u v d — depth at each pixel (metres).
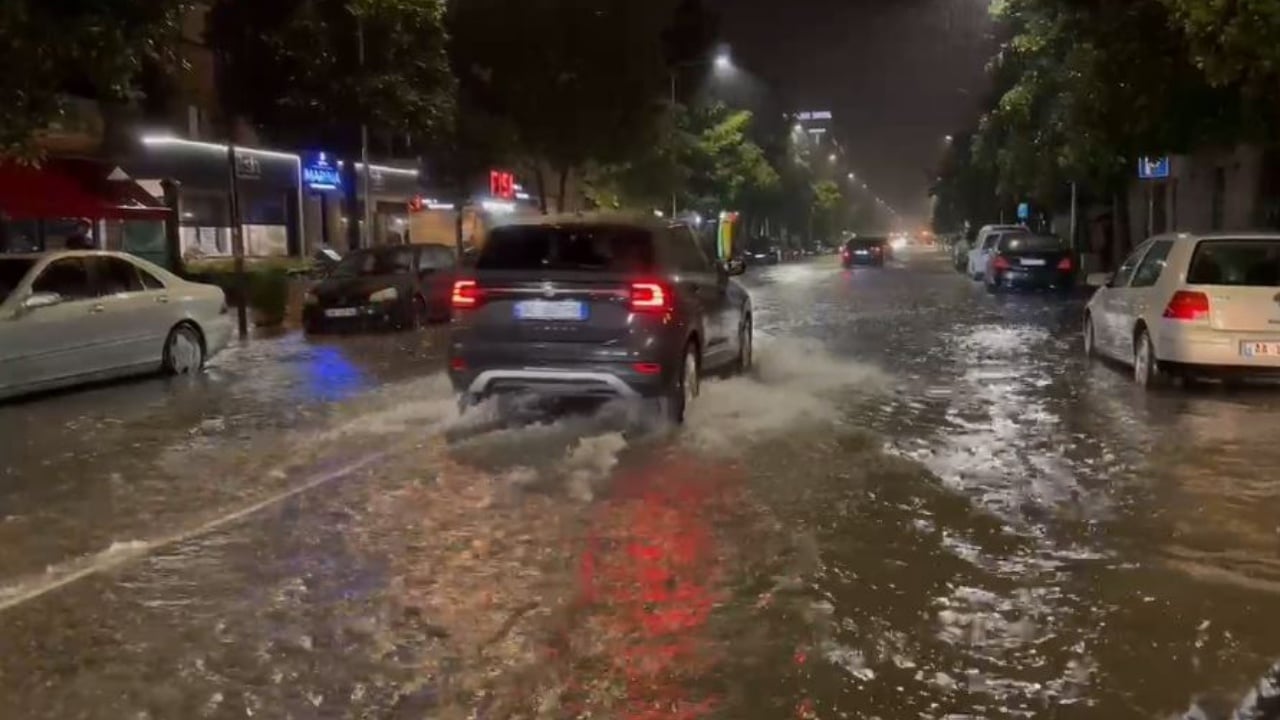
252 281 22.06
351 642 5.33
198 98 28.95
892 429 10.44
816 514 7.51
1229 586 6.07
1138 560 6.53
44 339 12.82
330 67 26.72
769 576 6.26
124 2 12.07
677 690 4.80
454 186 37.44
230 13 26.72
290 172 33.50
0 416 11.82
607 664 5.07
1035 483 8.36
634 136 38.66
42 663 5.12
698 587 6.08
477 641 5.34
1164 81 17.70
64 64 12.09
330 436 10.21
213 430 10.70
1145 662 5.06
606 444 9.66
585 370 9.90
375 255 21.92
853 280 43.84
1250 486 8.23
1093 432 10.31
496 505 7.73
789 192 86.06
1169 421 10.85
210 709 4.63
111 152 25.48
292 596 5.96
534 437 9.98
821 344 18.16
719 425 10.55
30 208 20.78
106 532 7.22
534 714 4.57
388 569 6.39
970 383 13.51
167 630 5.50
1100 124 20.25
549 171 50.56
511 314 10.02
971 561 6.52
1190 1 13.62
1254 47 13.20
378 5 26.20
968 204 67.81
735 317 13.23
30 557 6.70
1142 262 13.95
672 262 10.70
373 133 33.31
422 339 19.55
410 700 4.70
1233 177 29.86
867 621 5.58
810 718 4.54
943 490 8.15
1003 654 5.16
